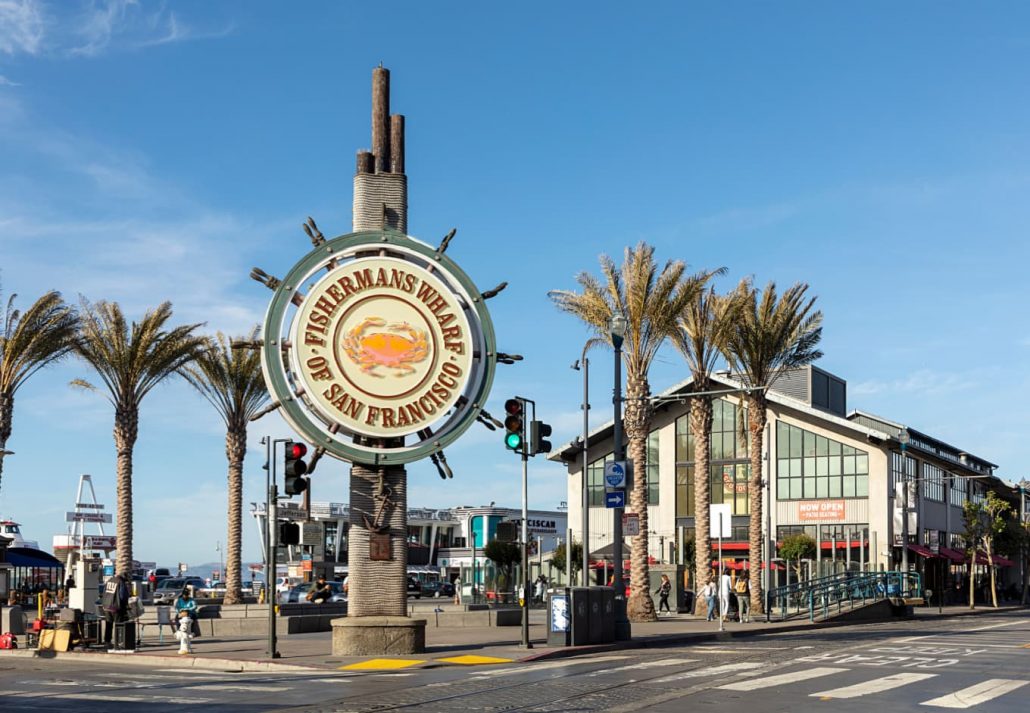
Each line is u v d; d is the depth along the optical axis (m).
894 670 20.22
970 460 85.94
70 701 16.47
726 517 39.44
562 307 43.69
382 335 26.17
